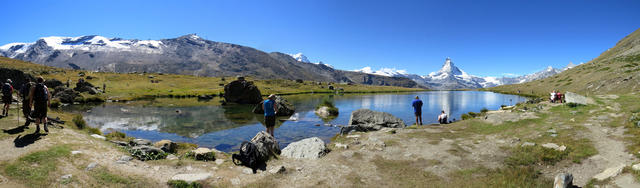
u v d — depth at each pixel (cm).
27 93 1123
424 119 3127
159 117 3041
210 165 993
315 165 1040
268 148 1151
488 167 972
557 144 1181
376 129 2102
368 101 6625
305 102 6181
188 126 2475
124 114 3212
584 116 1714
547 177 852
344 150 1295
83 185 689
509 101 6266
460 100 6812
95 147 991
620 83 4919
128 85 10306
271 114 1548
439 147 1298
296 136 2100
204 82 13638
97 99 5044
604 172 796
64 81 9850
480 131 1680
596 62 11219
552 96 3139
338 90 14962
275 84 15638
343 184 841
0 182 627
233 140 1908
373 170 984
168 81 13138
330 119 3103
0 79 4469
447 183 826
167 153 1143
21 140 916
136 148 1084
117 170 823
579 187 745
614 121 1474
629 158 900
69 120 1775
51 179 686
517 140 1320
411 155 1175
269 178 880
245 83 5369
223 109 4075
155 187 748
